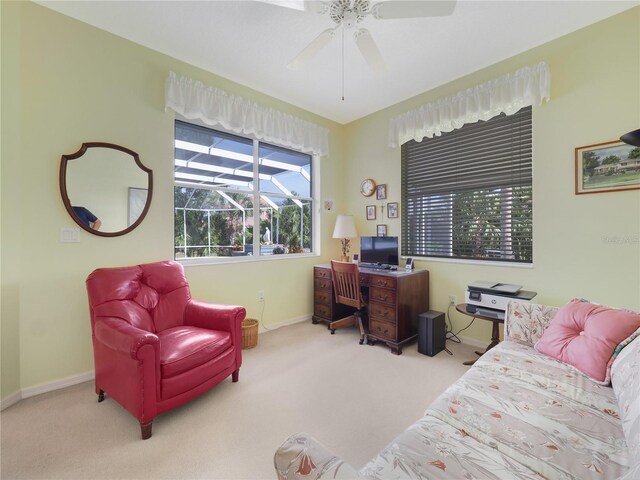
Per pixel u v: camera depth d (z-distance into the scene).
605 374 1.32
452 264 3.04
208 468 1.38
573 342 1.52
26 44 1.96
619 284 2.14
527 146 2.60
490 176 2.82
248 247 3.30
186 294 2.35
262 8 2.06
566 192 2.35
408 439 0.98
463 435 1.01
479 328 2.88
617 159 2.13
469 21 2.17
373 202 3.82
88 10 2.08
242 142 3.26
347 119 4.02
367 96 3.35
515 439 0.98
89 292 1.90
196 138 2.94
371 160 3.83
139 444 1.53
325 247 3.98
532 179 2.53
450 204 3.11
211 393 2.01
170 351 1.76
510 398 1.21
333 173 4.07
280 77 2.95
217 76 2.91
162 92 2.58
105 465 1.39
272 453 1.47
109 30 2.29
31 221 1.99
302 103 3.54
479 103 2.70
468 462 0.87
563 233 2.37
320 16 2.13
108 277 1.97
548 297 2.45
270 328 3.38
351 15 1.76
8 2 1.88
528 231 2.59
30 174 1.98
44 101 2.03
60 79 2.09
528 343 1.80
